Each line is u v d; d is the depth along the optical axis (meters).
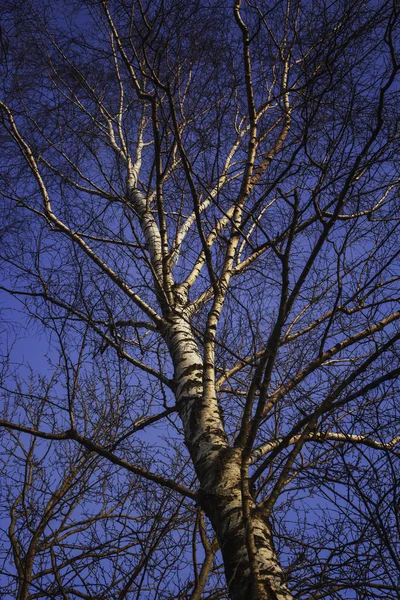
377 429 3.06
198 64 5.32
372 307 3.71
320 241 3.02
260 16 4.44
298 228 3.96
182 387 3.79
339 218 3.76
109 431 4.22
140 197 5.50
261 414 3.03
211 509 3.10
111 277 4.55
